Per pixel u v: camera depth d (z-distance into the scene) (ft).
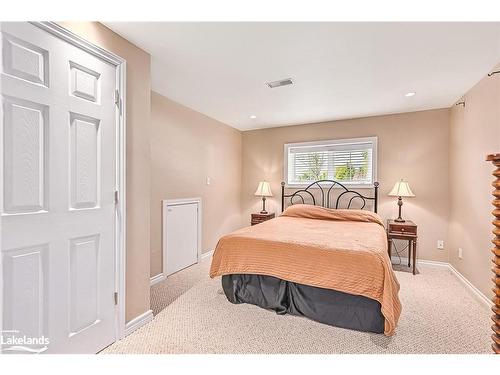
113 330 5.64
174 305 7.64
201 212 12.32
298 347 5.57
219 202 13.89
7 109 3.89
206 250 12.81
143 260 6.51
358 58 6.91
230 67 7.54
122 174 5.82
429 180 11.39
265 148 15.39
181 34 5.84
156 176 9.68
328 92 9.48
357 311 6.25
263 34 5.85
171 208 10.42
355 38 5.96
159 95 9.78
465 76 7.95
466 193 9.18
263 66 7.45
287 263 6.91
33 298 4.21
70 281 4.76
